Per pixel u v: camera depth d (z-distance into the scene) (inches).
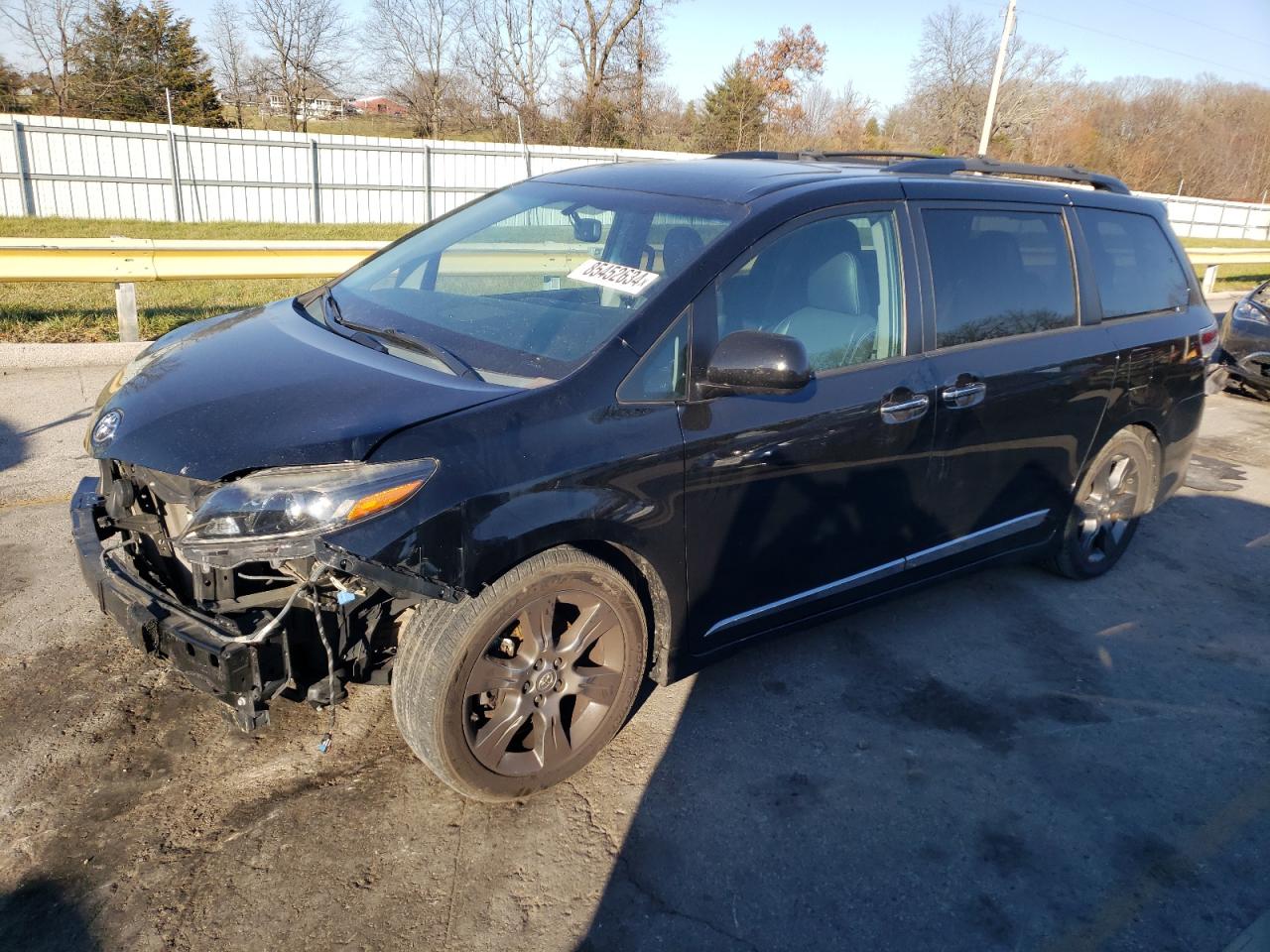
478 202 159.8
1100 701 143.2
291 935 91.0
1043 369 152.3
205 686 93.7
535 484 99.9
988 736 132.3
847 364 128.7
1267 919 102.7
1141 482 185.5
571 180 150.9
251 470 93.9
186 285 409.7
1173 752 131.6
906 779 121.6
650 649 122.1
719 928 96.1
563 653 109.2
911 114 1839.3
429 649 99.9
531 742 112.4
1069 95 1726.1
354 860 100.8
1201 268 813.2
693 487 112.7
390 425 96.3
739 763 122.3
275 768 114.0
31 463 204.5
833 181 133.9
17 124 713.6
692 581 117.6
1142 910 102.7
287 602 98.2
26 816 103.0
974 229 147.3
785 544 125.9
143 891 94.7
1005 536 160.1
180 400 103.8
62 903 92.4
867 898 101.5
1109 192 178.9
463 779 105.4
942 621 165.5
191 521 92.7
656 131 1509.6
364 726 123.3
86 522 112.2
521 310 120.7
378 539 91.4
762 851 107.3
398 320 125.0
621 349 109.3
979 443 145.6
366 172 847.7
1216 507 237.1
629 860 104.2
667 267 118.0
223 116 1476.4
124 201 766.5
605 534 106.0
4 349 275.6
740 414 116.2
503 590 101.1
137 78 1325.0
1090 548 183.0
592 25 1368.1
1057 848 111.3
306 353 114.5
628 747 123.8
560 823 108.9
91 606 146.3
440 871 100.3
